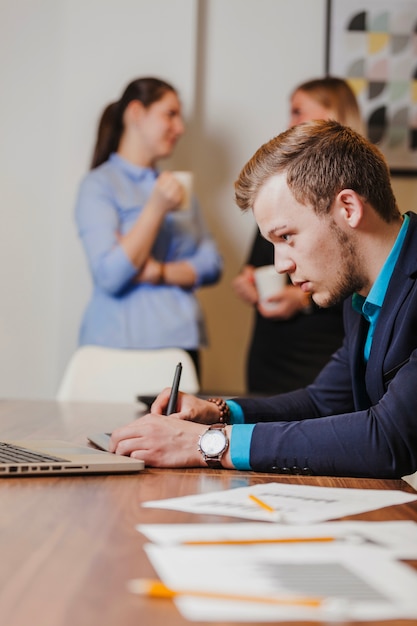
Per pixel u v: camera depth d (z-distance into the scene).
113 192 3.79
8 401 2.82
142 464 1.45
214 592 0.75
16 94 4.45
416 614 0.71
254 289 3.87
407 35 4.45
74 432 2.01
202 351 4.51
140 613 0.71
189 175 3.67
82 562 0.87
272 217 1.61
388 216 1.61
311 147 1.58
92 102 4.27
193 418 1.75
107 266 3.68
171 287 3.86
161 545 0.92
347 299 1.92
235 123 4.49
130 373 3.09
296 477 1.46
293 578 0.79
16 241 4.43
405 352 1.59
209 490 1.30
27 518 1.07
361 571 0.81
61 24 4.45
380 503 1.21
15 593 0.77
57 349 4.33
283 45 4.49
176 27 4.27
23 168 4.45
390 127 4.46
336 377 2.00
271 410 1.94
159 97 3.83
